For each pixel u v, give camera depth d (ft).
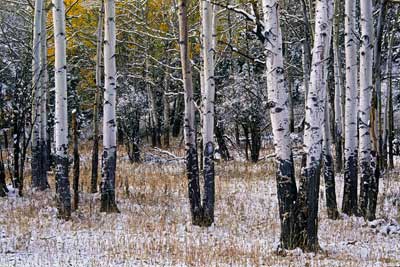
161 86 104.47
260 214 45.78
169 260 28.30
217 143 93.15
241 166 78.74
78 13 76.89
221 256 29.30
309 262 27.68
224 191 56.85
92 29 82.17
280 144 31.01
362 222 42.68
